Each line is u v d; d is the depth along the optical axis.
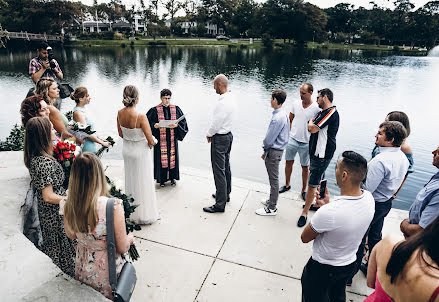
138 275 3.05
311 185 3.91
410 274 1.09
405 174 2.99
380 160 2.75
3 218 2.38
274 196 4.13
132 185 3.72
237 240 3.66
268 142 3.89
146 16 110.44
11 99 22.09
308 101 4.50
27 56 52.34
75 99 4.13
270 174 4.06
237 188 4.96
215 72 41.75
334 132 3.81
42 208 2.44
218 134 3.93
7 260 1.97
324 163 3.86
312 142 3.90
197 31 122.12
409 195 9.70
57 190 2.40
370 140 15.21
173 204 4.39
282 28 102.50
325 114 3.75
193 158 12.15
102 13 120.50
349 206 2.03
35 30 81.94
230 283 3.01
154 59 56.53
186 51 77.50
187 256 3.36
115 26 117.50
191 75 38.56
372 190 2.80
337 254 2.13
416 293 1.06
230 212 4.25
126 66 45.31
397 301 1.15
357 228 2.04
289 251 3.51
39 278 1.86
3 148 5.21
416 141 15.23
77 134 3.82
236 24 117.50
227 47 93.81
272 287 2.99
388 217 4.31
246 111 20.69
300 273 3.19
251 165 11.48
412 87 34.09
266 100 24.83
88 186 1.74
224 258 3.35
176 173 4.86
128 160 3.65
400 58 78.25
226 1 116.06
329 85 33.72
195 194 4.69
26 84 27.92
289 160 4.82
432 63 66.69
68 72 37.38
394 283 1.15
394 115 3.10
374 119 19.86
